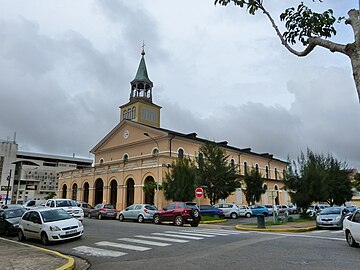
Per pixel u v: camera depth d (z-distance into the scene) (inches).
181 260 355.3
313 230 761.0
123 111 1969.7
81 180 1749.5
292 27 215.8
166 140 1536.7
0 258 365.1
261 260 346.9
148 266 329.1
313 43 191.0
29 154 3590.1
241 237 551.5
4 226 664.4
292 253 388.2
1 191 3120.1
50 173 3442.4
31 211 577.3
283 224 868.6
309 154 1330.0
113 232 639.1
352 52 159.8
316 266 316.2
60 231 511.8
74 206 910.4
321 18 205.0
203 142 1667.1
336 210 816.9
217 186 1301.7
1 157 3275.1
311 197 1097.4
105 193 1550.2
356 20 160.2
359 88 151.9
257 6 223.1
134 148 1699.1
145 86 2004.2
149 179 1369.3
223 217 1234.6
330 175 1456.7
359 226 419.5
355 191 1881.2
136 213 1005.8
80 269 333.4
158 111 1988.2
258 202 1811.0
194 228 766.5
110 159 1833.2
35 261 347.3
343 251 402.3
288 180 1143.0
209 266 322.0
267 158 2155.5
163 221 900.0
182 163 1187.9
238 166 1828.2
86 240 533.3
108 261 365.7
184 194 1114.7
